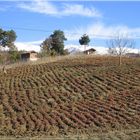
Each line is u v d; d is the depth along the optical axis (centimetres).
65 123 2522
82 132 2217
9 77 4438
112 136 1988
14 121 2623
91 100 3177
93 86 3662
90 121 2533
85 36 8456
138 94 3269
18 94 3534
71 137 1998
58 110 2906
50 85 3859
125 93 3334
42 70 4750
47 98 3338
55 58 5944
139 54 7044
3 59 8031
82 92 3478
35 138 2008
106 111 2778
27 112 2889
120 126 2372
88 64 4950
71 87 3706
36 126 2439
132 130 2209
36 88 3759
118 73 4150
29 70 4834
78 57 5869
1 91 3678
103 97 3247
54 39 8950
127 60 5266
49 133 2205
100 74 4166
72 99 3241
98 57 5762
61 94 3450
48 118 2662
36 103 3169
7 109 3016
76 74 4288
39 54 8400
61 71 4556
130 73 4125
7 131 2302
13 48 9312
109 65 4747
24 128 2409
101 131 2225
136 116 2622
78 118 2634
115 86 3606
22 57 8681
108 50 7919
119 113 2711
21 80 4209
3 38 9356
